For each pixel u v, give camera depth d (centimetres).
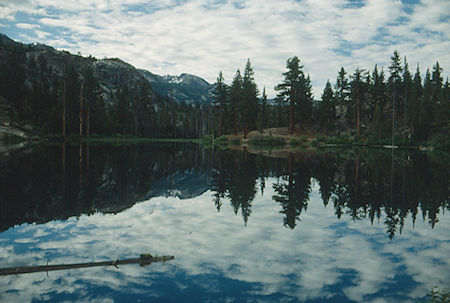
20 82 6425
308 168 1745
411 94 6088
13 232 559
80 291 344
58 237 533
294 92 5866
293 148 4441
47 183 1099
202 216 695
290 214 720
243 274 393
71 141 5234
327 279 382
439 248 500
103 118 7469
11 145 3403
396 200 888
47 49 14438
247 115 6762
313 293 344
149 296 333
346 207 796
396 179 1314
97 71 14562
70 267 410
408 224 643
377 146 4744
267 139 5416
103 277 382
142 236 545
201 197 921
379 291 352
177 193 980
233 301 322
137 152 3102
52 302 319
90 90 7781
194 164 2011
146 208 768
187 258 446
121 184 1134
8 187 1005
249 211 748
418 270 414
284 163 2064
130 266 415
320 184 1184
